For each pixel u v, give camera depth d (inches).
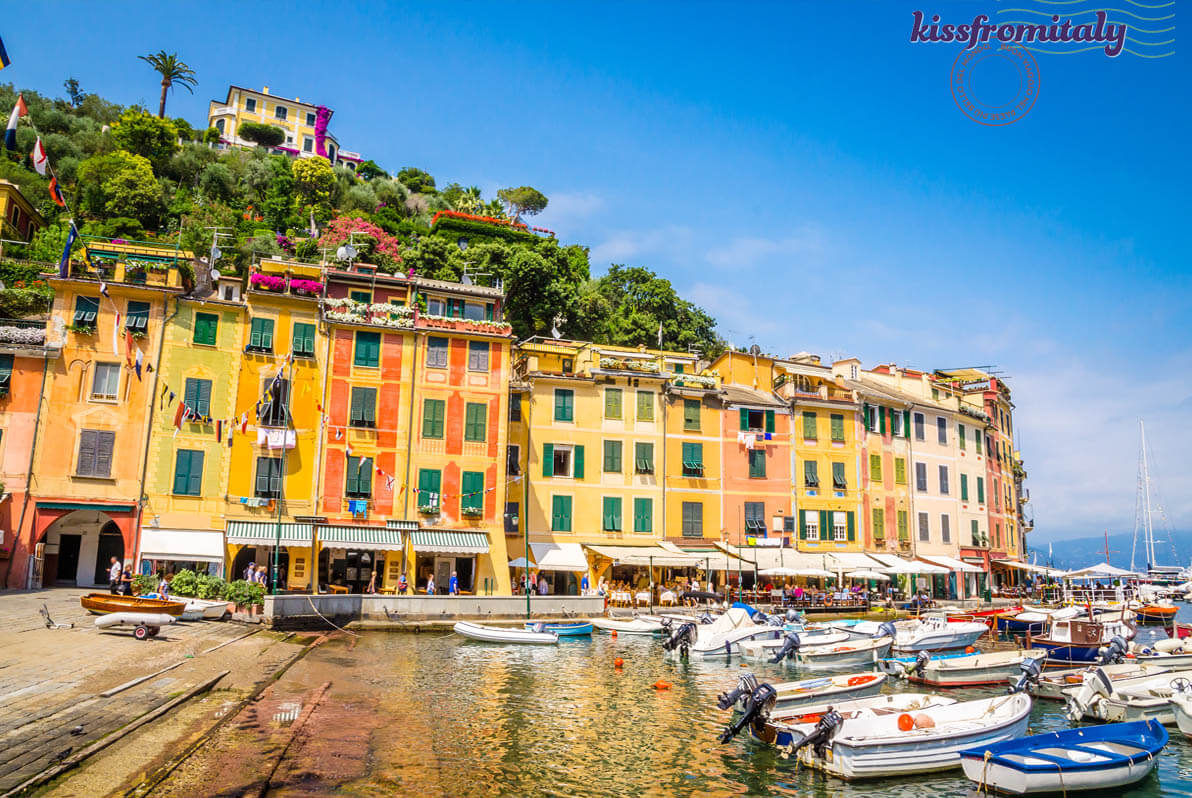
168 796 595.2
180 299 1716.3
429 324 1875.0
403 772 726.5
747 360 2492.6
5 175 2842.0
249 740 756.0
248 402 1733.5
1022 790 740.0
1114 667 1206.3
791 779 784.3
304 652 1279.5
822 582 2284.7
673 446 2180.1
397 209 4311.0
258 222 3385.8
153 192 3038.9
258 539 1641.2
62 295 1656.0
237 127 5088.6
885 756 788.0
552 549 1971.0
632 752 848.9
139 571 1599.4
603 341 3181.6
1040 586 2930.6
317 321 1812.3
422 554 1825.8
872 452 2440.9
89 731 693.3
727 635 1492.4
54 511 1583.4
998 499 3024.1
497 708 1005.8
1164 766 864.9
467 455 1860.2
